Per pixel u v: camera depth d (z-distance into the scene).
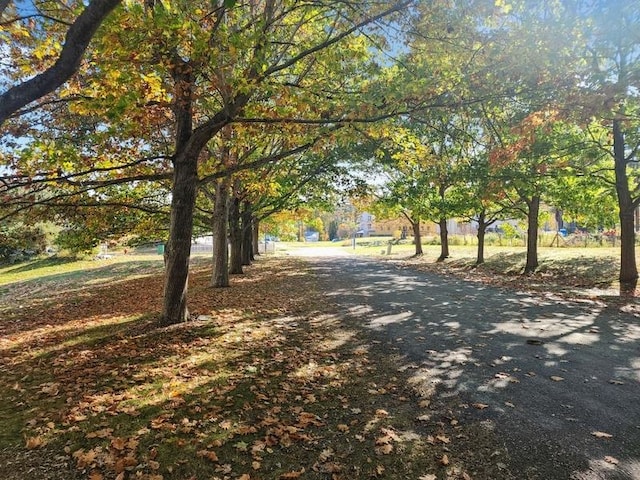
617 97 7.89
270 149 14.71
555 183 16.16
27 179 7.62
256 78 6.87
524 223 24.03
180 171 8.41
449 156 16.53
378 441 3.87
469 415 4.40
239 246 19.84
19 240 14.55
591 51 9.59
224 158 12.44
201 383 5.36
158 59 6.41
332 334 7.82
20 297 16.78
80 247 14.38
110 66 5.79
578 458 3.56
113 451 3.72
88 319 10.13
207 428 4.16
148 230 14.86
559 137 13.82
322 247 52.75
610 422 4.20
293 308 10.48
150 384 5.33
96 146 9.05
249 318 9.23
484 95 7.88
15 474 3.41
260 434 4.05
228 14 7.82
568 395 4.88
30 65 7.03
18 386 5.45
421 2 7.31
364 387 5.23
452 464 3.52
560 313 9.44
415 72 7.87
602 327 8.06
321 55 7.97
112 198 11.70
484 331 7.88
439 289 13.66
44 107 9.29
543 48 7.75
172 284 8.53
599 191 16.84
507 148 11.05
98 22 3.31
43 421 4.37
